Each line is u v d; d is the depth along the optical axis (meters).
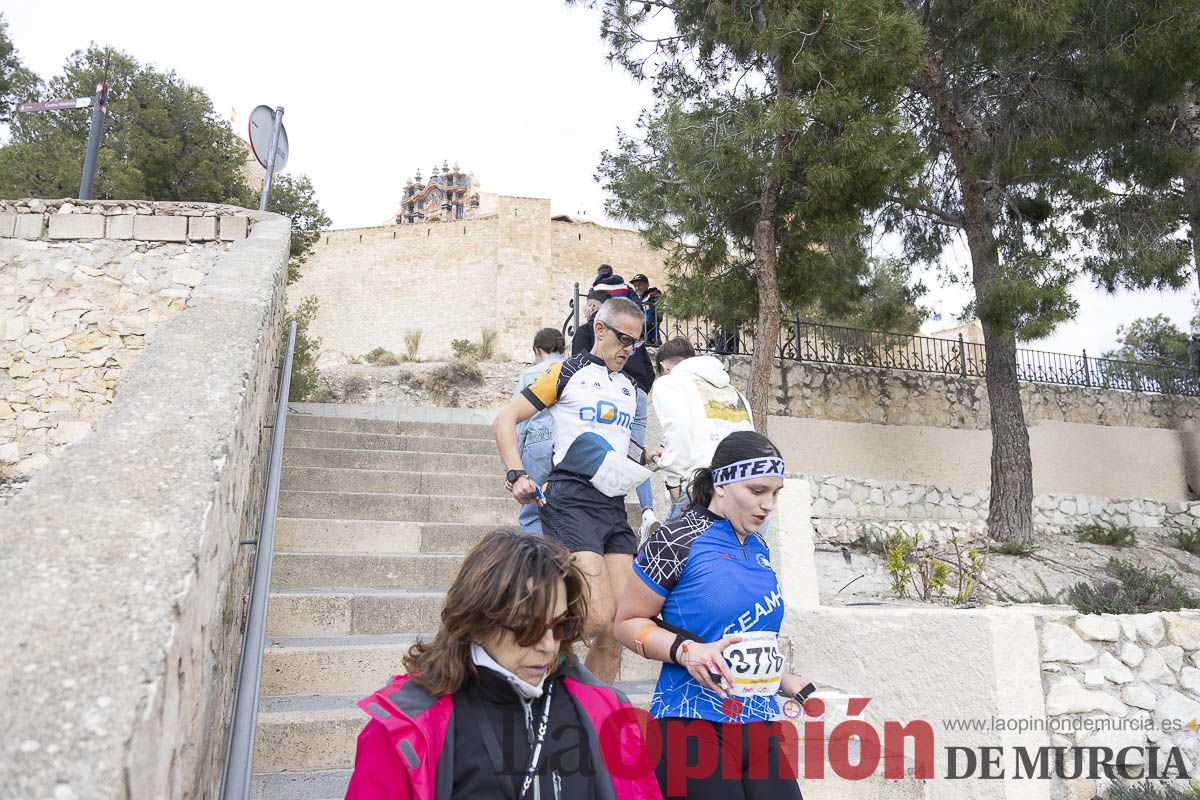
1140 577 6.21
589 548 3.27
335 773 3.11
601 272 5.16
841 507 12.12
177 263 8.98
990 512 11.61
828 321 15.51
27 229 8.90
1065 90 10.02
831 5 7.97
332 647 3.69
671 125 9.08
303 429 7.29
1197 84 9.62
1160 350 24.02
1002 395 11.70
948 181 12.21
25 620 1.23
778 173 8.63
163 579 1.40
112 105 16.08
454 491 6.26
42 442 8.42
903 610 3.91
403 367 18.31
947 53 10.48
